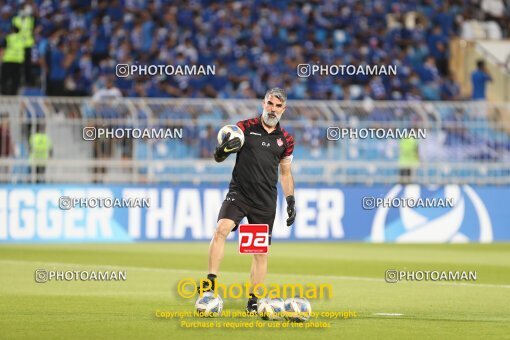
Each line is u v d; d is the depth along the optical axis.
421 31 71.50
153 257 40.25
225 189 49.19
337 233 50.16
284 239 49.72
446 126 51.44
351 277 33.31
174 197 48.81
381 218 50.56
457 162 51.75
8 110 48.25
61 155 48.75
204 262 38.25
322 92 62.25
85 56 62.75
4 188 47.53
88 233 48.19
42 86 60.91
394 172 51.62
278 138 23.33
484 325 22.33
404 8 74.94
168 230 48.75
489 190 51.62
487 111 51.72
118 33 66.50
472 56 69.94
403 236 50.72
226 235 23.16
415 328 21.78
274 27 71.06
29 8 65.06
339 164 51.03
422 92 66.00
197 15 69.94
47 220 47.84
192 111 49.84
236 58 67.50
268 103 23.14
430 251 45.25
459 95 66.56
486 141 51.78
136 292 28.33
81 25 66.31
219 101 50.03
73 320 22.50
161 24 68.94
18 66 60.50
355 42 69.19
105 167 49.25
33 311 24.09
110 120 49.00
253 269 23.50
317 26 72.25
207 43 67.88
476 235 51.44
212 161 50.12
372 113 50.91
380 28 71.56
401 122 51.19
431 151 51.56
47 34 64.19
